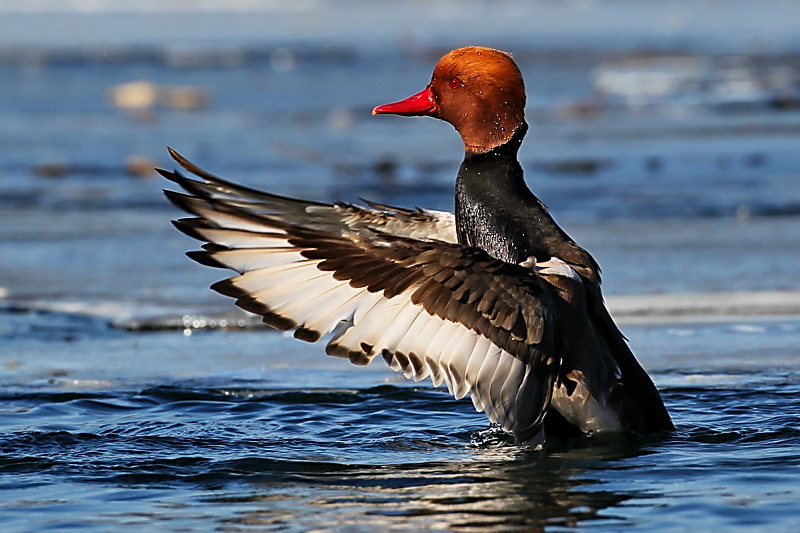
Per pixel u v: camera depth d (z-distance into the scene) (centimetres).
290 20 7169
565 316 810
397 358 748
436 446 862
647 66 4578
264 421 938
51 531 673
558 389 822
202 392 1037
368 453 844
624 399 845
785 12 7425
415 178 2286
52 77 4188
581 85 4038
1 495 749
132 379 1094
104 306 1414
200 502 729
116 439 880
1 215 2003
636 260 1627
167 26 6669
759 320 1301
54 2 7825
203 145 2706
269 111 3362
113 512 709
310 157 2547
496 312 759
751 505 701
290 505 718
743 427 893
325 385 1068
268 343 1262
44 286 1512
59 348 1230
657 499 716
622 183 2261
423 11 7812
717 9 7700
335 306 746
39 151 2619
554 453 823
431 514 694
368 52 5159
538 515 688
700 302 1390
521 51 5253
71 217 1991
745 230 1831
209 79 4188
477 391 758
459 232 905
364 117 3250
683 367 1111
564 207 2041
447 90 910
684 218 1938
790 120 3086
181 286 1517
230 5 8088
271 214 821
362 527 673
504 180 893
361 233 765
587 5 8094
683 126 3034
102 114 3272
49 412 968
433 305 751
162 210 2052
